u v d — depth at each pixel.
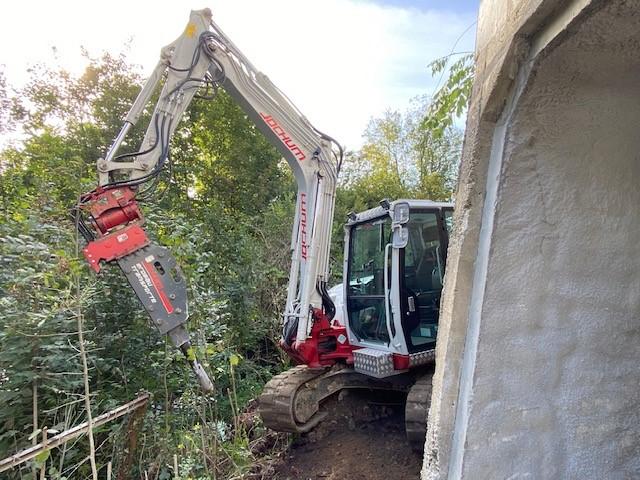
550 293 1.37
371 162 25.56
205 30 3.69
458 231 1.51
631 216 1.40
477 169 1.45
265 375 6.05
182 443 3.32
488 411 1.33
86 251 3.08
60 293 3.11
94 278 3.46
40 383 2.92
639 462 1.39
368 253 4.99
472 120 1.51
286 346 4.52
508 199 1.34
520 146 1.33
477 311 1.37
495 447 1.33
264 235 7.76
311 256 4.27
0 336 2.85
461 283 1.46
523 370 1.35
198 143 14.23
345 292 5.13
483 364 1.33
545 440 1.36
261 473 3.99
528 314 1.35
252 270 5.99
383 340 4.70
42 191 3.83
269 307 6.64
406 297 4.30
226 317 5.01
